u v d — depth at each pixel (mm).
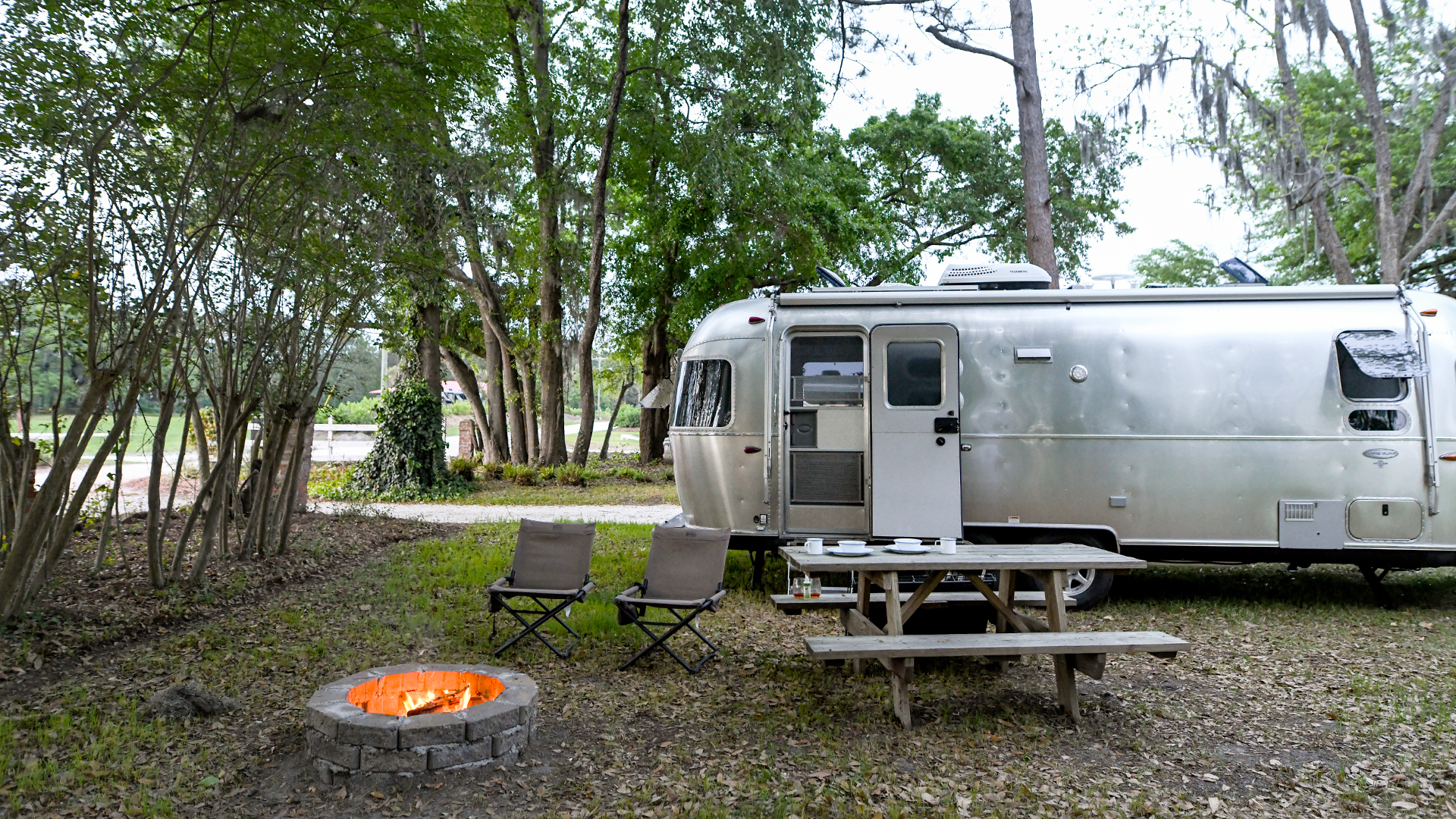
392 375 17625
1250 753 4148
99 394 5414
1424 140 15281
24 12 4785
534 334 20938
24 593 5531
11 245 5316
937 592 7043
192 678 4957
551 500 16062
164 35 5277
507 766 3809
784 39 15500
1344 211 20906
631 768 3902
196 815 3400
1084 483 7461
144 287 5859
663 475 20078
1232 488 7336
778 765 3936
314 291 7641
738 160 17219
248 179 6191
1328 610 7465
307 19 5305
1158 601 7832
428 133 6574
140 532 9234
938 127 24094
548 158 18531
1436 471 7137
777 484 7750
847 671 5445
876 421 7562
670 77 17531
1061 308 7617
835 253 20297
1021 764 3969
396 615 6586
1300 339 7355
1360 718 4629
